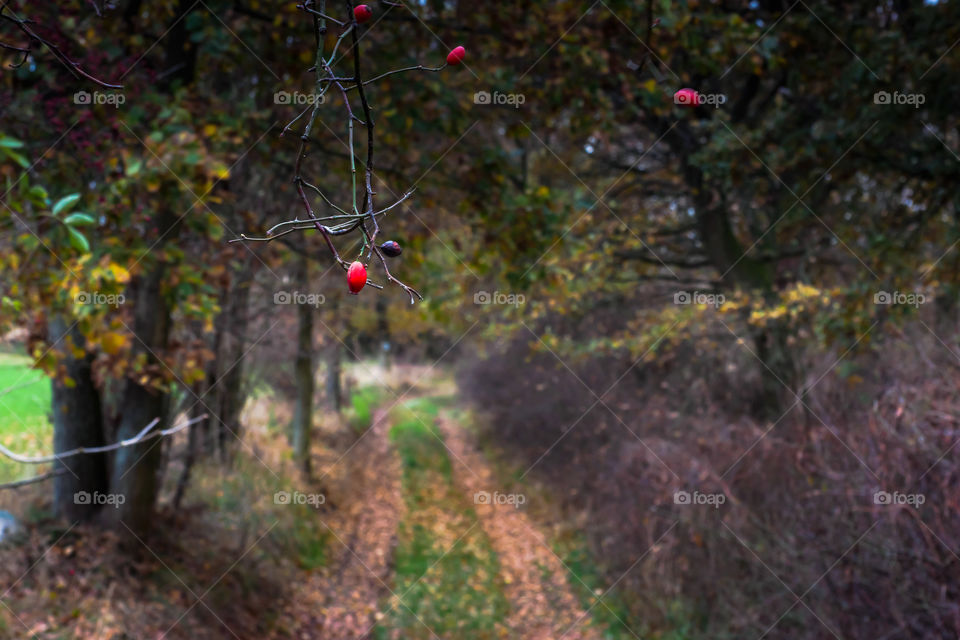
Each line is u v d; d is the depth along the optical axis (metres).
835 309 5.50
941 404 3.65
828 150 5.98
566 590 8.34
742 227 9.73
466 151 5.52
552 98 5.37
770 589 5.46
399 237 5.67
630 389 10.85
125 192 3.74
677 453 6.61
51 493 5.77
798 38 6.07
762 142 6.53
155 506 6.48
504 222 5.26
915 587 3.82
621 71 5.11
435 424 21.08
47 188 3.91
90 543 5.23
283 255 6.77
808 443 5.01
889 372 4.42
